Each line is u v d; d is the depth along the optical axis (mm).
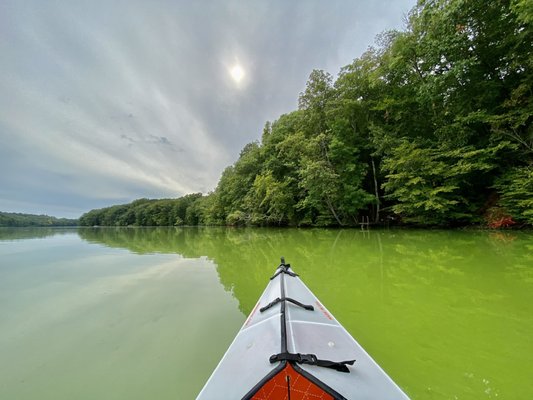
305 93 24156
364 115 21672
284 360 1591
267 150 34125
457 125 14008
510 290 4957
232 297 5387
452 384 2424
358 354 2123
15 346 3492
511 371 2615
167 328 3961
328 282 5828
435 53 14508
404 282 5660
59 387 2631
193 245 15203
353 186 20250
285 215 27750
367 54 21094
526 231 12516
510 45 13258
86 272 8031
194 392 2512
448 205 14820
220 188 48438
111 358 3146
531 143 12219
